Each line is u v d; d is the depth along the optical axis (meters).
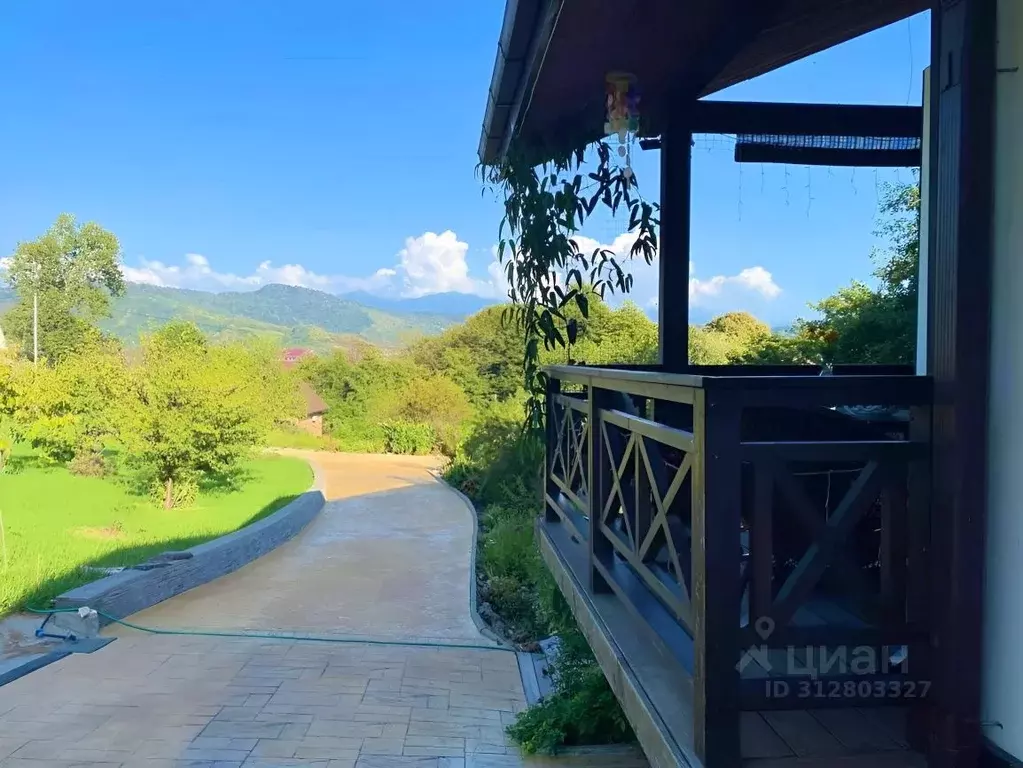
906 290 5.77
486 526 11.77
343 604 7.41
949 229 1.47
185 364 12.07
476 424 15.78
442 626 6.77
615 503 2.63
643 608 2.18
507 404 14.98
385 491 15.68
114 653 5.52
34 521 10.16
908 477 1.55
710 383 1.47
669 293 3.76
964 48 1.44
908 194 5.74
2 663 5.10
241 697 4.77
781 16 2.79
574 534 3.32
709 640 1.50
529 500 11.30
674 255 3.74
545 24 2.30
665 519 1.83
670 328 3.78
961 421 1.46
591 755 4.07
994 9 1.43
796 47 3.14
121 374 12.21
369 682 5.20
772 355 6.68
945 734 1.49
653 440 2.02
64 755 3.80
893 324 5.79
